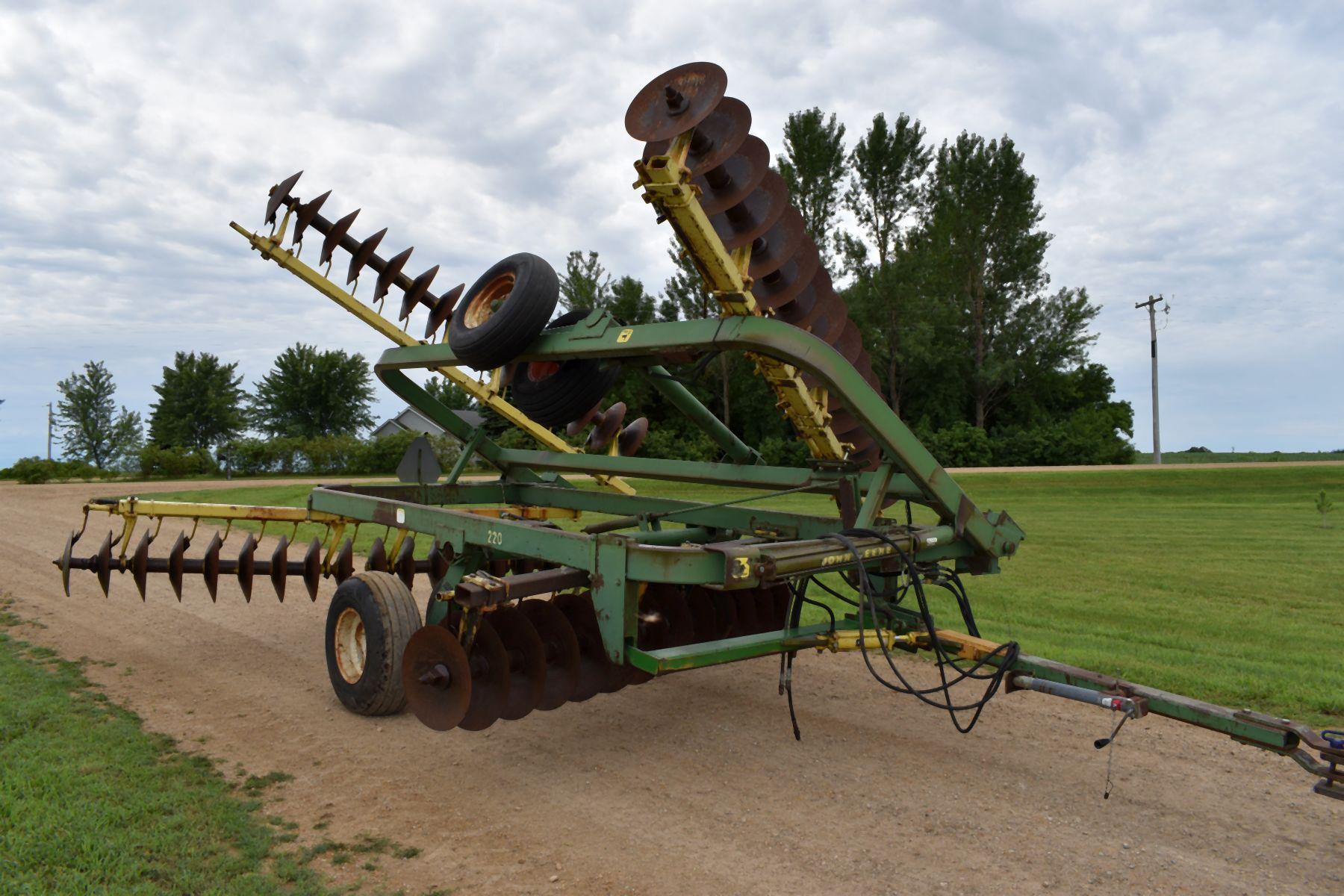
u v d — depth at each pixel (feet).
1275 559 42.86
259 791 14.29
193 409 248.93
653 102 13.83
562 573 14.67
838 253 170.71
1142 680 20.43
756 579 13.34
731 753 16.34
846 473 18.95
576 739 17.07
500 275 18.34
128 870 11.31
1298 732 11.16
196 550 44.37
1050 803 14.01
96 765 14.94
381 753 16.14
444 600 14.94
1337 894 11.22
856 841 12.67
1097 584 35.27
